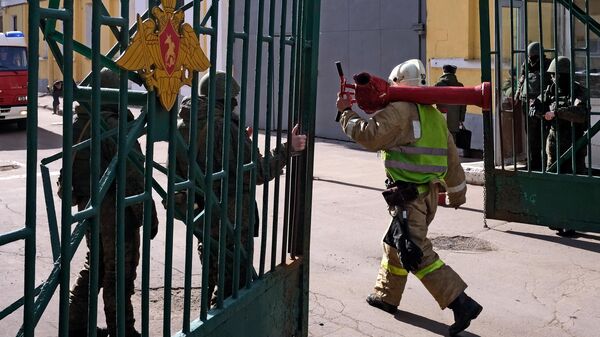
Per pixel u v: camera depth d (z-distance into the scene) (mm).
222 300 3059
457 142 11062
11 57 17047
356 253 6199
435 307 4887
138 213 3383
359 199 8594
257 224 3994
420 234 4250
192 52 2650
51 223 2395
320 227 7133
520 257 6098
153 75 2410
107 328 3713
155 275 5387
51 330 4312
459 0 12312
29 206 1943
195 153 2756
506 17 7934
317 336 4336
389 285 4742
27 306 1976
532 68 7363
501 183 7008
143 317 2527
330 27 14914
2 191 8969
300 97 3662
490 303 4977
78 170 3400
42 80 22719
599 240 6668
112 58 2344
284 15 3354
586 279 5500
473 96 4125
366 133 4152
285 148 3572
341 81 4301
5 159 12172
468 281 5445
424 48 13156
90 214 2176
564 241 6633
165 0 2453
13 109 17031
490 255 6156
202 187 2850
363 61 14367
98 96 2164
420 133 4238
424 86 4375
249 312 3287
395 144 4273
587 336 4422
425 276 4270
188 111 3555
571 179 6578
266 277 3455
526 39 6867
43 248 6078
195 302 4820
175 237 6578
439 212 7812
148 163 2475
